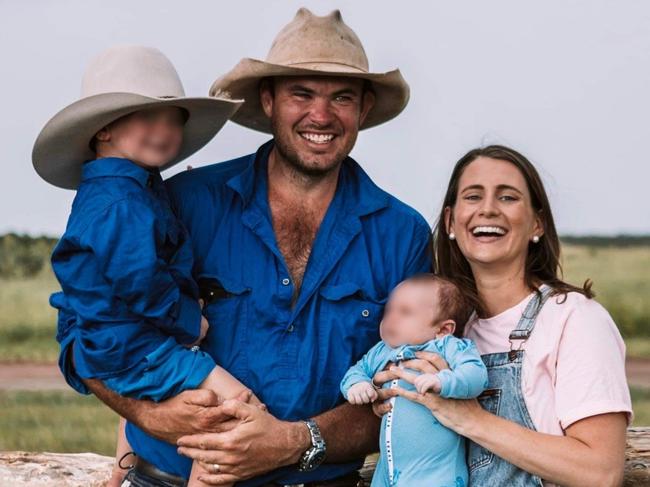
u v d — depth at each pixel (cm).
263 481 356
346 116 374
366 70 388
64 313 361
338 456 358
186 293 351
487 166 337
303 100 372
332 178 380
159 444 360
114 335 328
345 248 370
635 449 398
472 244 336
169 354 336
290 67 363
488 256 332
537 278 341
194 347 346
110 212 329
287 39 383
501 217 331
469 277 357
